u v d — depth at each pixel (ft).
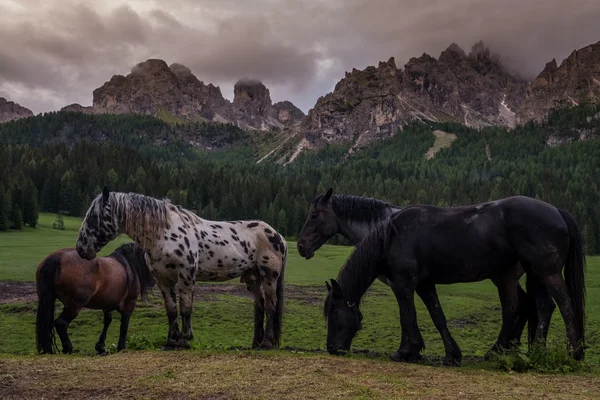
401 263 24.82
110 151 483.10
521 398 16.81
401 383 18.56
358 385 17.99
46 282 30.96
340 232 32.04
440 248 24.36
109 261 33.86
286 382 18.49
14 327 51.19
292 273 108.68
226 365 21.34
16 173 364.17
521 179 447.01
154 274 28.58
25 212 257.34
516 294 26.25
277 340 31.73
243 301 68.08
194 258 28.55
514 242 23.29
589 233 255.09
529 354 23.13
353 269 25.62
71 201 332.60
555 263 22.72
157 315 56.65
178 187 406.62
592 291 80.94
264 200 347.56
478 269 24.26
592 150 620.90
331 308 25.91
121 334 35.12
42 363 22.47
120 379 19.62
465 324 59.36
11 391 18.47
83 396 17.90
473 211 24.44
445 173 598.34
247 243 30.73
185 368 21.02
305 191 392.88
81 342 46.52
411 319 24.91
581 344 22.80
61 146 481.05
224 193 371.35
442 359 26.40
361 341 50.37
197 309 61.41
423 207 25.50
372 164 616.80
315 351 30.71
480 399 16.63
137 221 27.63
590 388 18.45
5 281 79.51
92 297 32.89
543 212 23.12
